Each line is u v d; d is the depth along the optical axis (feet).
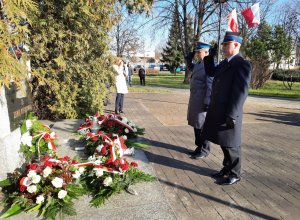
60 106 24.94
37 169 10.65
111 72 27.55
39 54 21.33
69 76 24.81
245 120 28.27
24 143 13.25
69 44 23.03
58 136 19.12
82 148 16.39
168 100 43.93
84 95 26.12
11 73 11.62
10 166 12.06
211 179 13.34
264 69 76.69
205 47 15.06
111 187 11.32
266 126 25.36
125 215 9.97
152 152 17.01
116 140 13.26
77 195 11.00
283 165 15.43
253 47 78.89
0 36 11.89
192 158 16.02
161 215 10.02
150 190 11.80
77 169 11.54
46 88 24.52
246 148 18.43
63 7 21.76
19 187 10.66
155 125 24.77
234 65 12.04
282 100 48.52
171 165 14.97
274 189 12.50
